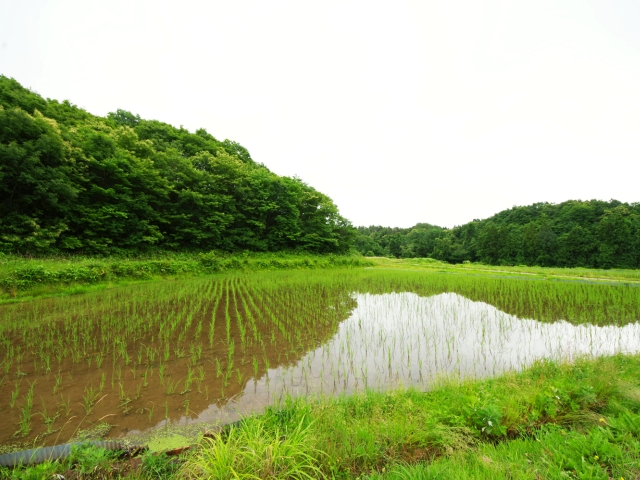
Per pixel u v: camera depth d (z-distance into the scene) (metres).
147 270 17.95
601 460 2.96
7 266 12.57
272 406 4.58
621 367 5.64
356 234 47.31
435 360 6.72
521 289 16.72
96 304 11.29
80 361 6.36
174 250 26.88
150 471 3.13
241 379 5.67
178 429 4.07
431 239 97.75
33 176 17.34
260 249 34.44
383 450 3.43
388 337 8.37
